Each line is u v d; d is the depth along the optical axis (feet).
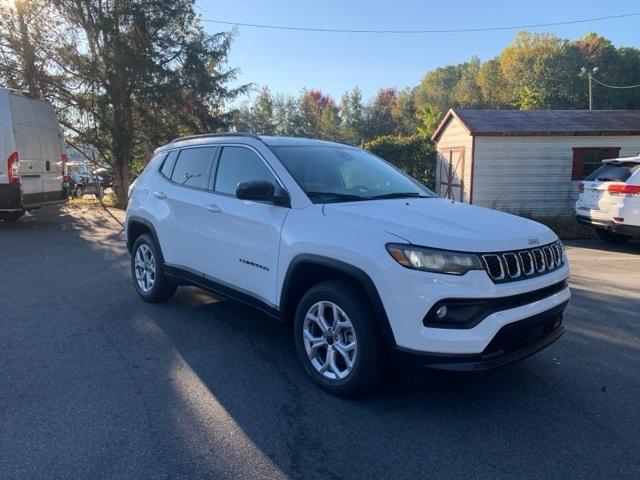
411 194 15.33
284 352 15.28
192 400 12.25
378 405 12.14
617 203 34.73
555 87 210.38
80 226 42.83
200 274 16.69
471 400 12.51
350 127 249.96
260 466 9.76
